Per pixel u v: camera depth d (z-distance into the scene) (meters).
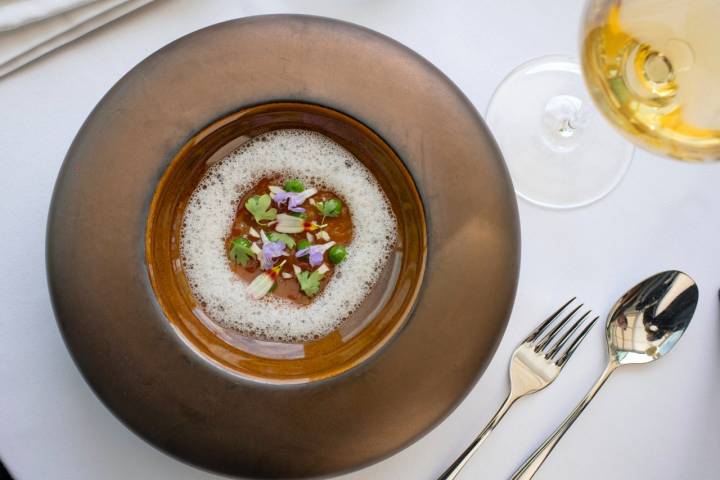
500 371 0.82
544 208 0.84
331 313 0.77
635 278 0.84
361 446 0.70
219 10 0.82
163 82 0.70
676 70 0.62
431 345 0.71
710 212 0.84
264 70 0.71
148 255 0.69
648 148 0.64
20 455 0.77
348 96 0.71
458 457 0.80
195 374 0.69
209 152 0.76
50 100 0.80
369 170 0.78
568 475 0.82
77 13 0.78
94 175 0.70
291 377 0.70
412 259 0.75
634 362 0.82
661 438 0.83
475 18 0.84
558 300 0.83
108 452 0.78
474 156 0.73
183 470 0.79
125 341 0.69
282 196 0.77
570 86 0.86
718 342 0.83
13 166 0.79
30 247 0.79
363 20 0.83
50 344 0.78
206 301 0.76
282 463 0.70
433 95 0.73
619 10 0.62
